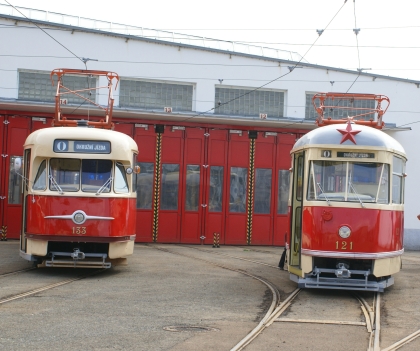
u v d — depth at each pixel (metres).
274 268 17.36
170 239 24.81
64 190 14.27
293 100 28.34
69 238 14.05
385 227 12.46
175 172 24.98
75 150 14.47
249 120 24.64
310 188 12.61
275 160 25.84
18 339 7.97
